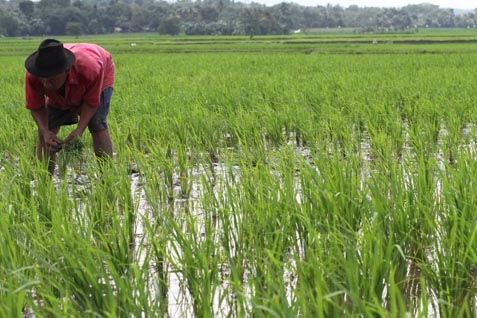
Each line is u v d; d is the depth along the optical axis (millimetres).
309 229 3689
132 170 6910
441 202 4570
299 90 12078
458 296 3531
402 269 3902
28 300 2971
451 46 41750
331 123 8180
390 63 21594
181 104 9977
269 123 8430
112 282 3768
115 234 4039
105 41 69562
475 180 4707
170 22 111250
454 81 13336
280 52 39875
